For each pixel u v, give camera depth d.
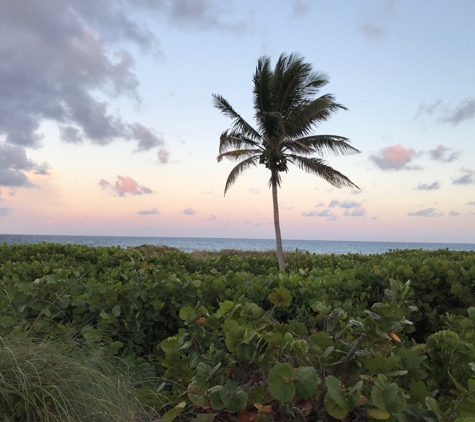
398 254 12.23
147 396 2.53
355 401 1.62
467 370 2.09
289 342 2.06
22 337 2.82
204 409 2.38
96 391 2.48
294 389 1.65
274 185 20.86
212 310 3.86
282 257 13.70
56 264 6.02
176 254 10.05
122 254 8.80
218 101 19.98
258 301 4.09
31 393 2.26
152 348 3.71
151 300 3.71
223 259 10.39
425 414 1.70
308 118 19.31
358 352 1.94
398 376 2.05
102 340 3.37
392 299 2.22
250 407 2.19
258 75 19.73
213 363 2.26
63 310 3.62
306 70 19.39
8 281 4.57
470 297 4.72
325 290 4.34
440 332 2.35
